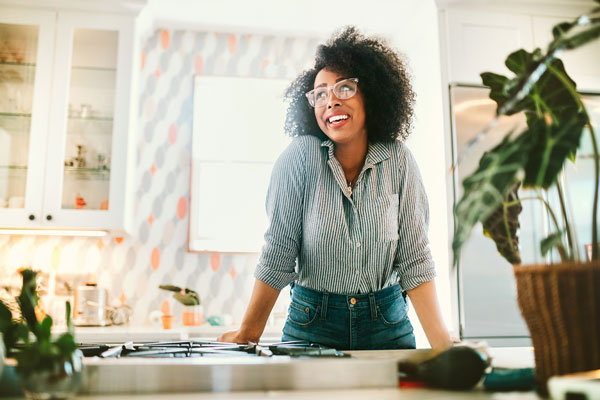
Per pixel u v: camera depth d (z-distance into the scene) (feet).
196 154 11.10
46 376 1.96
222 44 11.48
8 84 9.30
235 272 10.70
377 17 10.80
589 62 9.36
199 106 11.33
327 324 4.70
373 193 4.68
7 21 9.33
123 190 9.22
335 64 4.75
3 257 10.13
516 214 2.72
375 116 4.94
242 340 4.44
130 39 9.62
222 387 2.17
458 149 8.57
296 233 4.78
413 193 4.86
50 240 10.33
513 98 2.14
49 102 9.27
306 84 5.20
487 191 2.05
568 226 2.23
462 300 8.18
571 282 2.04
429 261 4.72
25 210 8.96
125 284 10.41
